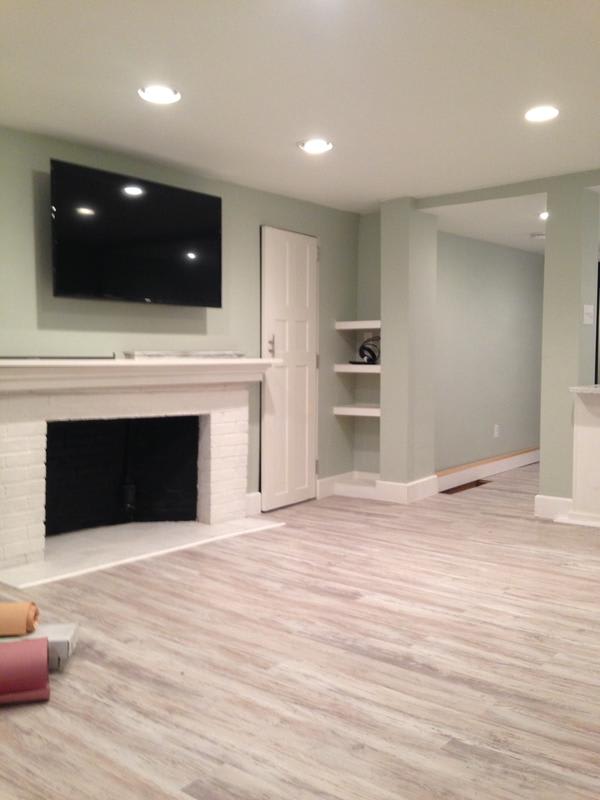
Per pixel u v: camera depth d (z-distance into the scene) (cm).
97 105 326
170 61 278
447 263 606
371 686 235
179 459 455
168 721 213
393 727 210
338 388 563
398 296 518
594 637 276
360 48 266
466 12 238
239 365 446
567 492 465
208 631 280
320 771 188
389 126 354
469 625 287
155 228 408
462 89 305
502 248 680
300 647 265
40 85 302
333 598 318
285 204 507
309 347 530
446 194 499
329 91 309
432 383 547
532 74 289
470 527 450
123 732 207
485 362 663
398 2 230
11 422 350
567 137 371
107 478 437
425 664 252
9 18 243
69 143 379
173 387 421
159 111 335
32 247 364
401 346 519
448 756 195
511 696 229
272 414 498
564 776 187
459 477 612
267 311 492
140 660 254
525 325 727
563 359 458
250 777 185
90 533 423
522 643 270
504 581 342
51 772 188
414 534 432
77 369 361
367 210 556
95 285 379
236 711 219
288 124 351
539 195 466
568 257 451
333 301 553
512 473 673
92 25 248
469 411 643
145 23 246
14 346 358
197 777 185
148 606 307
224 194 463
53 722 213
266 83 300
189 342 445
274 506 501
